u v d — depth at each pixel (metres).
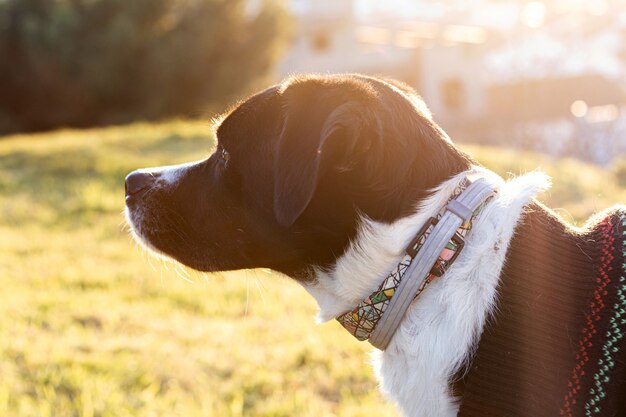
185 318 5.32
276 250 2.13
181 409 3.75
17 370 4.12
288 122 1.94
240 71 23.33
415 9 38.66
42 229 7.94
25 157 11.23
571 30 34.56
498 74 33.06
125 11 22.23
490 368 1.82
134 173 2.44
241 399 3.90
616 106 30.88
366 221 1.93
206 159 2.35
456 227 1.88
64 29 21.91
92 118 23.34
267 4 23.58
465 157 2.05
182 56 22.17
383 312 1.94
